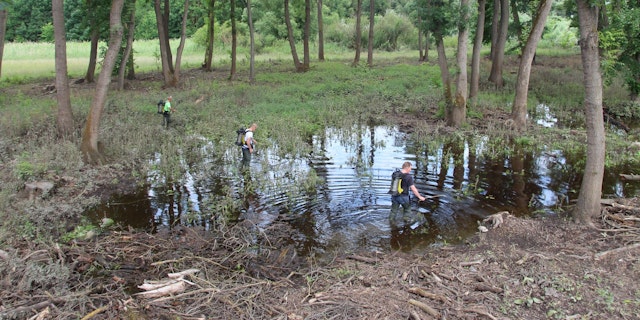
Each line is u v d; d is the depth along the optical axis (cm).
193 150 1473
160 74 3206
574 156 1399
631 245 754
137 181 1204
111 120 1712
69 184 1134
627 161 1330
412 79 2769
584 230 840
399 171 959
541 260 726
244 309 633
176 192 1134
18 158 1238
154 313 624
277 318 602
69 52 4575
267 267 768
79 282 708
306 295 662
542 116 1962
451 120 1808
